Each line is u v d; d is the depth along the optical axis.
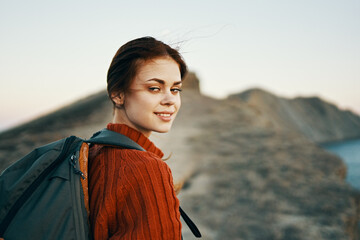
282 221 10.02
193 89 64.69
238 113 43.59
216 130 29.25
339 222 10.30
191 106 43.38
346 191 14.40
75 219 0.71
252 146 22.92
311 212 11.03
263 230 8.98
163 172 0.76
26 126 32.34
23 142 22.47
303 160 20.48
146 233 0.67
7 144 21.83
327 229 9.64
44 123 33.44
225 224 9.32
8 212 0.70
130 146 0.84
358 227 11.60
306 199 12.20
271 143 24.62
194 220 9.80
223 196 11.99
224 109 44.59
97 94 55.56
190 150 19.98
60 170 0.76
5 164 15.70
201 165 16.45
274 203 11.47
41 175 0.76
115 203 0.73
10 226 0.68
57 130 29.44
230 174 15.35
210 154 19.59
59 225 0.69
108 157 0.82
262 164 17.53
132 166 0.75
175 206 0.75
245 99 151.88
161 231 0.69
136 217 0.70
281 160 19.27
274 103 173.50
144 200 0.71
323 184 15.12
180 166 16.06
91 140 0.84
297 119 181.38
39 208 0.70
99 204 0.74
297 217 10.53
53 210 0.70
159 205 0.71
